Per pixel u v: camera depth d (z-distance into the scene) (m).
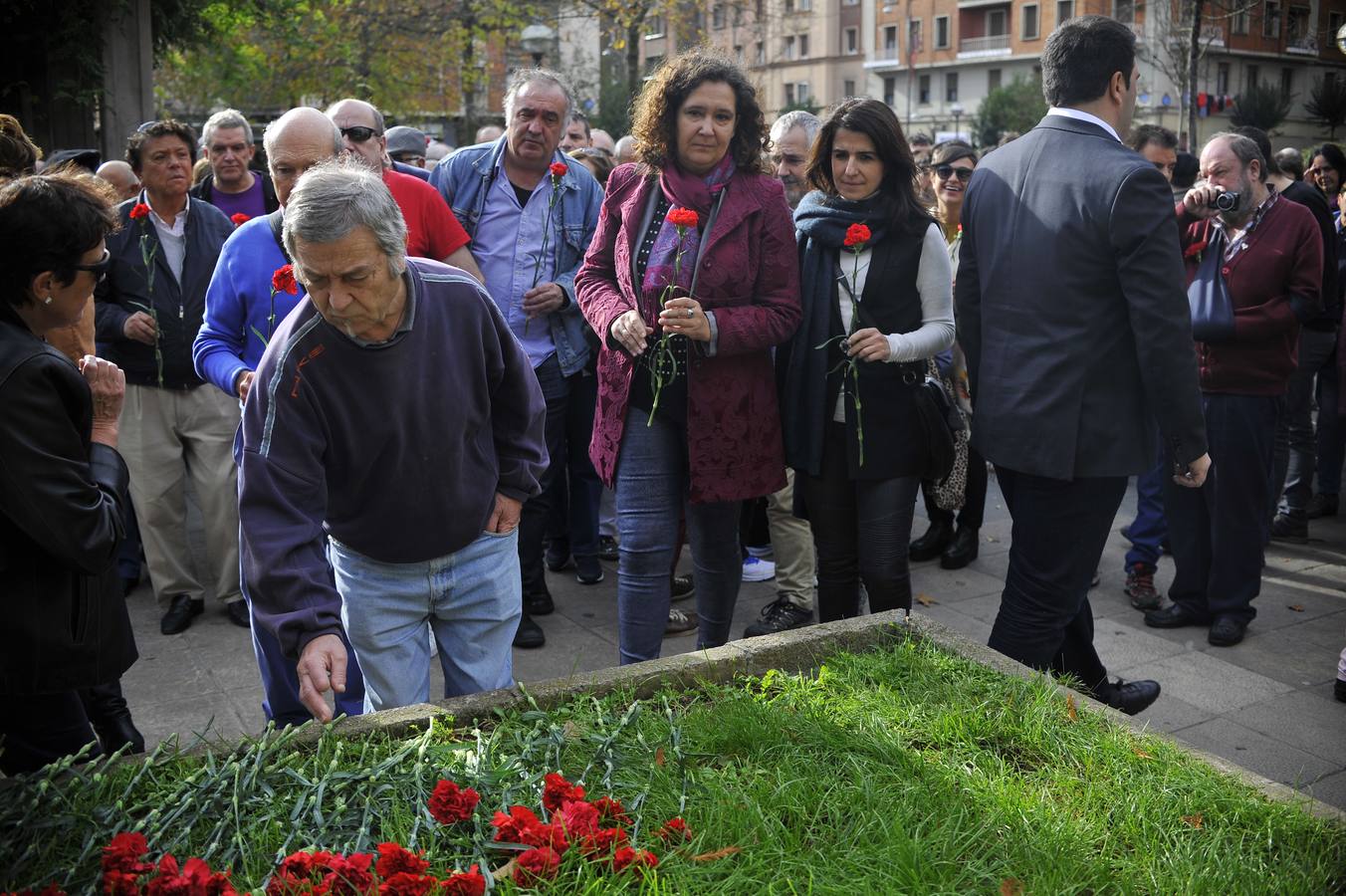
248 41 21.70
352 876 1.82
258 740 2.35
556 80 4.62
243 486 2.50
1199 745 3.86
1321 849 2.08
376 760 2.27
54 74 8.69
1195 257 4.79
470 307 2.62
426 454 2.60
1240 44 46.28
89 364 2.46
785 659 2.86
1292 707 4.17
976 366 3.64
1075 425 3.35
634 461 3.64
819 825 2.13
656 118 3.61
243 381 3.44
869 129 3.65
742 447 3.61
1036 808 2.18
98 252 2.31
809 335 3.77
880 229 3.72
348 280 2.29
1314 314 4.60
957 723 2.51
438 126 27.66
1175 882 1.98
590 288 3.76
